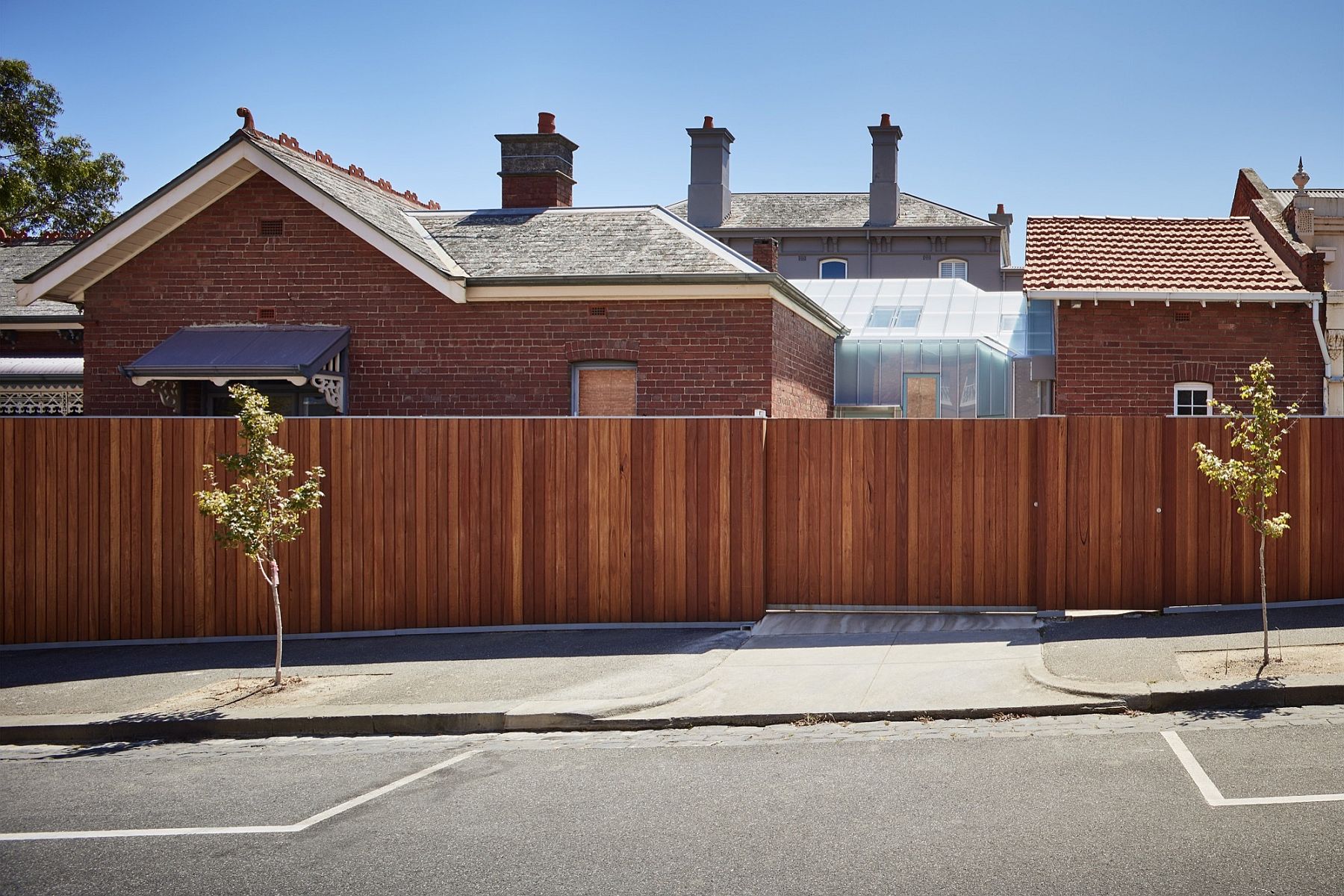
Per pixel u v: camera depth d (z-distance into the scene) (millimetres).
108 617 12453
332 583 12422
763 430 12086
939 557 11984
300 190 15469
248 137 15422
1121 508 11555
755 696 8977
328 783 7285
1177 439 11469
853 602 12125
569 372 15547
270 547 11922
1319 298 15672
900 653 10258
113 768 7980
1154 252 17375
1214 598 11422
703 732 8297
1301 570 11430
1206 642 9695
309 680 10219
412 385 15750
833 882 5172
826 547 12172
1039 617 11492
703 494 12109
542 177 18672
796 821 6043
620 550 12203
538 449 12297
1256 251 17328
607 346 15391
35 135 37375
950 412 19422
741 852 5609
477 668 10391
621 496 12203
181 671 10930
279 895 5285
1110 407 16234
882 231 42219
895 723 8266
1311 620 10453
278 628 10156
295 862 5727
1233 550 11430
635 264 15539
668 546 12148
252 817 6551
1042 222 18547
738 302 15156
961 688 8852
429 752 8094
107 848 6055
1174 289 15984
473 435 12359
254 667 10961
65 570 12477
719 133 43281
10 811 6887
